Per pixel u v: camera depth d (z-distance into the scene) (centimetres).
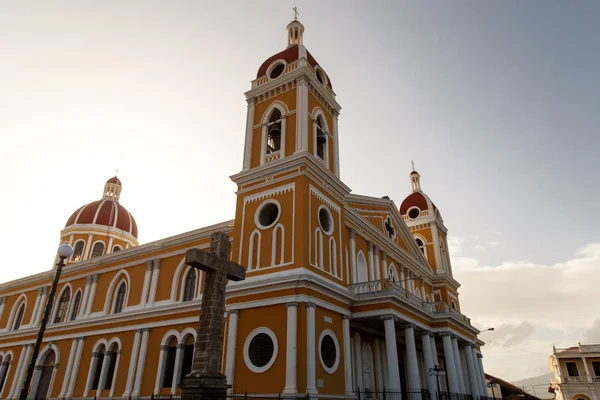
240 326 2069
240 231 2327
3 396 3316
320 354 1933
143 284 2988
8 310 3931
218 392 1271
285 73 2556
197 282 2719
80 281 3450
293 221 2147
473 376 3036
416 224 4194
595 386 4916
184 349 2528
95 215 4594
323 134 2595
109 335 2938
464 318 3139
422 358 3172
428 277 3822
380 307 2212
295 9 3095
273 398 1739
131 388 2597
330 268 2258
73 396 2875
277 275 2059
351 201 2998
